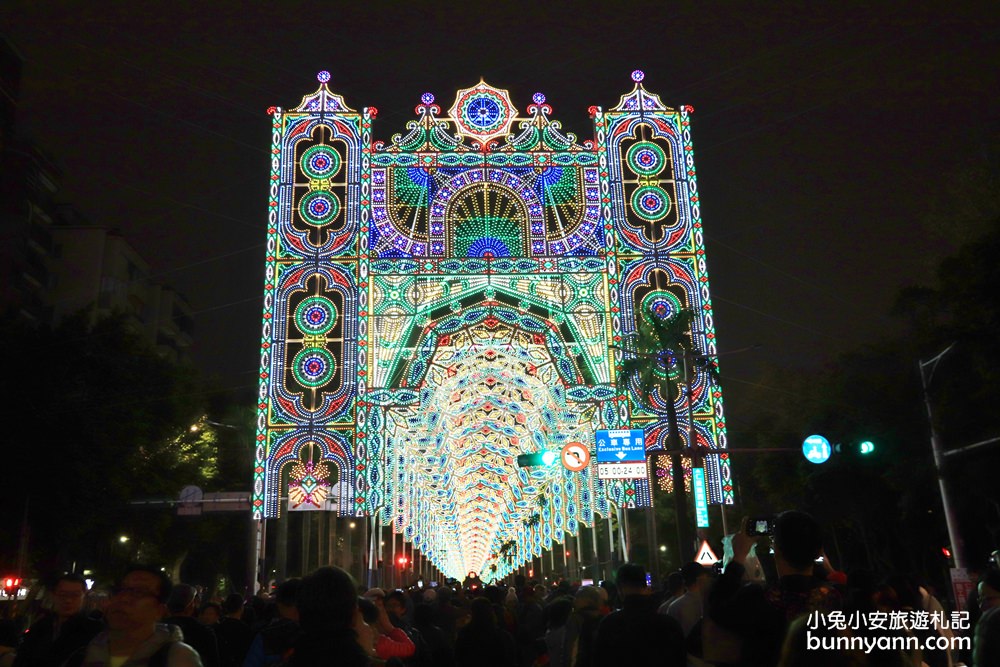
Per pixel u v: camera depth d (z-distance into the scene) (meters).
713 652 6.32
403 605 11.59
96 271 76.81
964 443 34.88
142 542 50.81
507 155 47.09
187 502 41.78
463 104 47.75
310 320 44.19
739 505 66.19
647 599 7.69
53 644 8.07
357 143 46.84
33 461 38.22
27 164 65.25
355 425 43.12
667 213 46.59
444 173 46.78
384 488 47.75
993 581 8.93
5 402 38.72
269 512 41.94
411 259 45.56
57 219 79.69
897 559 52.84
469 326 45.09
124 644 5.98
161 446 48.28
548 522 73.38
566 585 20.19
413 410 47.06
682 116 47.94
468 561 147.00
